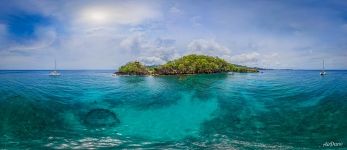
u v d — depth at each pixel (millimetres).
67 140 19969
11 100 27094
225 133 22094
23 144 18891
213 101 30812
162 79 63656
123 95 33438
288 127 23328
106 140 20250
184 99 31516
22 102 26844
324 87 40688
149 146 19078
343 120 24453
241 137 21078
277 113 27000
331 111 26906
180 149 18453
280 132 22156
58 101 29094
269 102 30766
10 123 22609
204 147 18859
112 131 22359
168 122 24672
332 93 34312
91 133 21734
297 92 36250
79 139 20266
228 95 33812
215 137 21156
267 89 39438
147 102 30156
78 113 26156
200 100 31125
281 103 30312
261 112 27359
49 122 23562
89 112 26562
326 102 29891
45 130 21969
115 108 28000
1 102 26234
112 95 33312
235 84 46719
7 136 20359
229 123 24500
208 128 23312
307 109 27891
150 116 26078
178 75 84750
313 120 24828
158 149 18422
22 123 22844
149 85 45750
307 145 19125
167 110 27719
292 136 21203
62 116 25094
